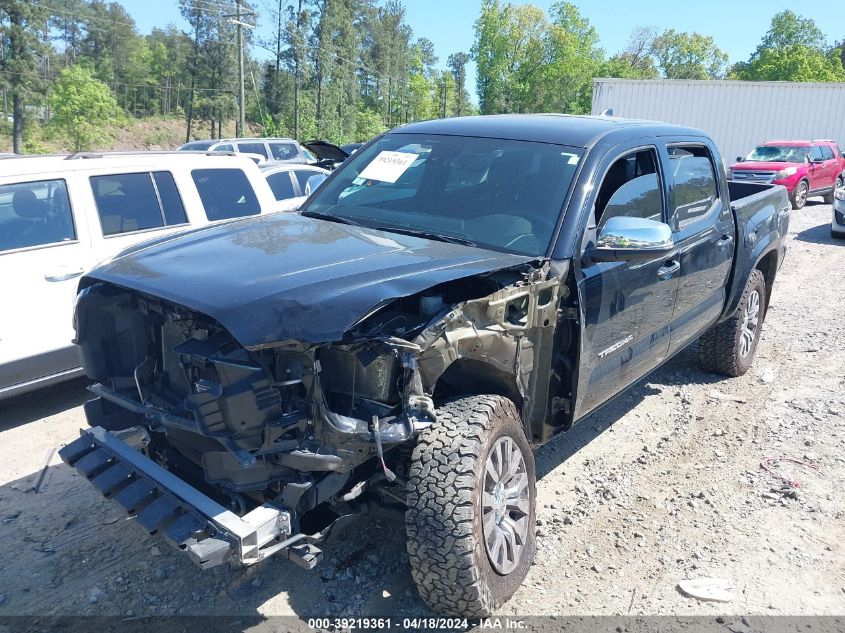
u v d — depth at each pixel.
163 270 3.05
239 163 7.00
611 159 3.89
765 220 6.02
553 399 3.56
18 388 5.12
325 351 2.77
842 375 6.21
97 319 3.32
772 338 7.36
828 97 27.55
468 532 2.74
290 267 2.95
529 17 81.19
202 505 2.62
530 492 3.29
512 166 3.91
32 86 66.62
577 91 82.56
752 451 4.77
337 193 4.33
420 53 122.25
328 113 69.00
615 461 4.60
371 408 2.73
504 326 3.06
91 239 5.54
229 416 2.54
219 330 2.77
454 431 2.85
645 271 4.00
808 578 3.43
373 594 3.22
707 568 3.47
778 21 97.19
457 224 3.72
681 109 29.98
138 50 105.56
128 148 79.56
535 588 3.29
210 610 3.10
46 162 5.50
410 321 2.86
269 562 3.44
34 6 65.31
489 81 84.31
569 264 3.42
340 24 71.62
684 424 5.20
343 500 2.85
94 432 3.22
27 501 4.00
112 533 3.69
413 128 4.65
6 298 4.99
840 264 11.50
